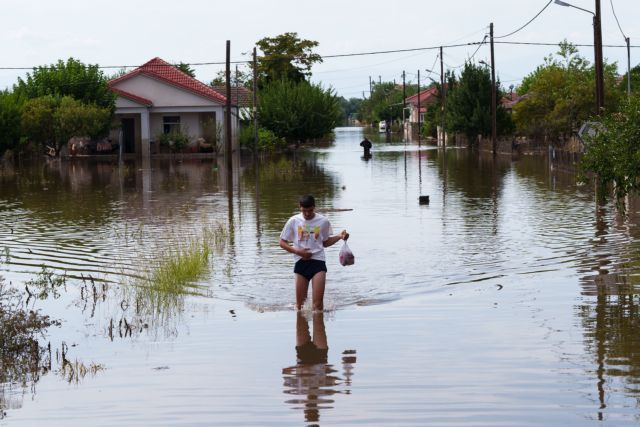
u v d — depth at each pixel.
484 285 13.98
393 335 10.85
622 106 16.19
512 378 8.82
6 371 9.67
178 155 62.59
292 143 76.50
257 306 12.90
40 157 60.44
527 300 12.69
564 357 9.53
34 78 61.62
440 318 11.71
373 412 7.92
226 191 33.38
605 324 11.01
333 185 35.81
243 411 8.05
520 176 39.03
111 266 16.56
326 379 9.03
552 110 59.38
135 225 22.91
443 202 28.05
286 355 10.07
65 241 19.94
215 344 10.69
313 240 12.48
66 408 8.29
